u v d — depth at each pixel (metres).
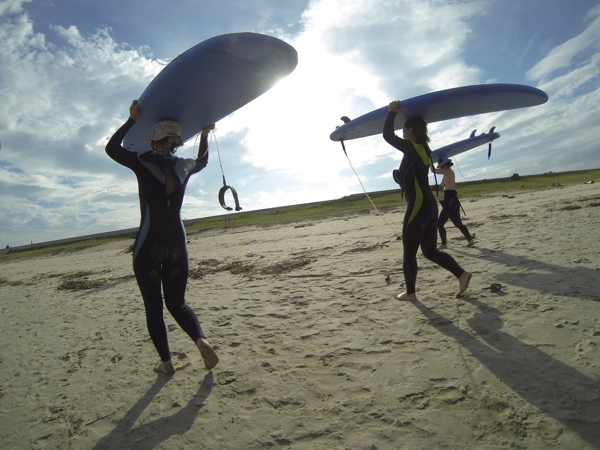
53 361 3.69
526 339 2.86
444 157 6.90
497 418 2.05
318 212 29.97
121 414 2.54
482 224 9.59
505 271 4.66
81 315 5.50
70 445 2.27
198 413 2.45
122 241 29.03
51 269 14.83
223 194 3.54
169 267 2.88
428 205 3.82
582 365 2.41
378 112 4.34
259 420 2.30
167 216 2.81
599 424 1.90
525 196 19.53
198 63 2.60
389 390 2.44
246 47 2.56
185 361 3.27
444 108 4.14
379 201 32.34
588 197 13.47
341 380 2.65
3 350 4.24
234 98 3.18
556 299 3.53
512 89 4.00
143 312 5.16
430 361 2.74
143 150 3.96
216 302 5.12
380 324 3.55
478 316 3.41
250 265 7.93
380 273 5.53
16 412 2.74
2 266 23.34
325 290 5.01
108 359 3.55
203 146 3.66
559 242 5.89
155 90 2.74
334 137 5.18
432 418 2.12
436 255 3.96
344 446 1.99
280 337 3.56
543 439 1.86
